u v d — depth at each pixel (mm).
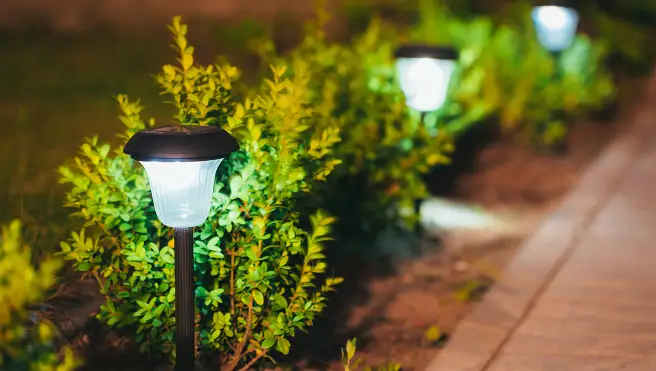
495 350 2377
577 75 3967
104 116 4074
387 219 2908
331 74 2979
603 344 2398
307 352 2385
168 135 1968
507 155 3803
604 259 2855
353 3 5430
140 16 6797
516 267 2807
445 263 2855
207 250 2123
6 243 1837
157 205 2000
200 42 5793
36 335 1884
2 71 5102
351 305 2613
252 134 2145
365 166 2830
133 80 4855
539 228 3082
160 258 2129
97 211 2150
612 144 3939
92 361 2271
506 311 2555
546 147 3893
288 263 2357
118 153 2188
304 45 3162
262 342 2166
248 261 2141
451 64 2857
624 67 5355
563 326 2480
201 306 2172
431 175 3506
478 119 3539
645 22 5926
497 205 3307
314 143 2250
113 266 2164
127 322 2145
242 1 7008
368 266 2816
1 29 6363
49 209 2861
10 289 1792
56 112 4148
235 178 2121
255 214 2154
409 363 2359
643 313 2543
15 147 3604
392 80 3076
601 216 3189
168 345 2174
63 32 6332
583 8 5395
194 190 1983
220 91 2256
